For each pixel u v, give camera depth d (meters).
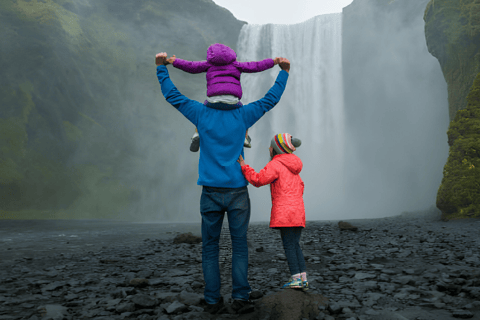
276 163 2.92
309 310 2.57
